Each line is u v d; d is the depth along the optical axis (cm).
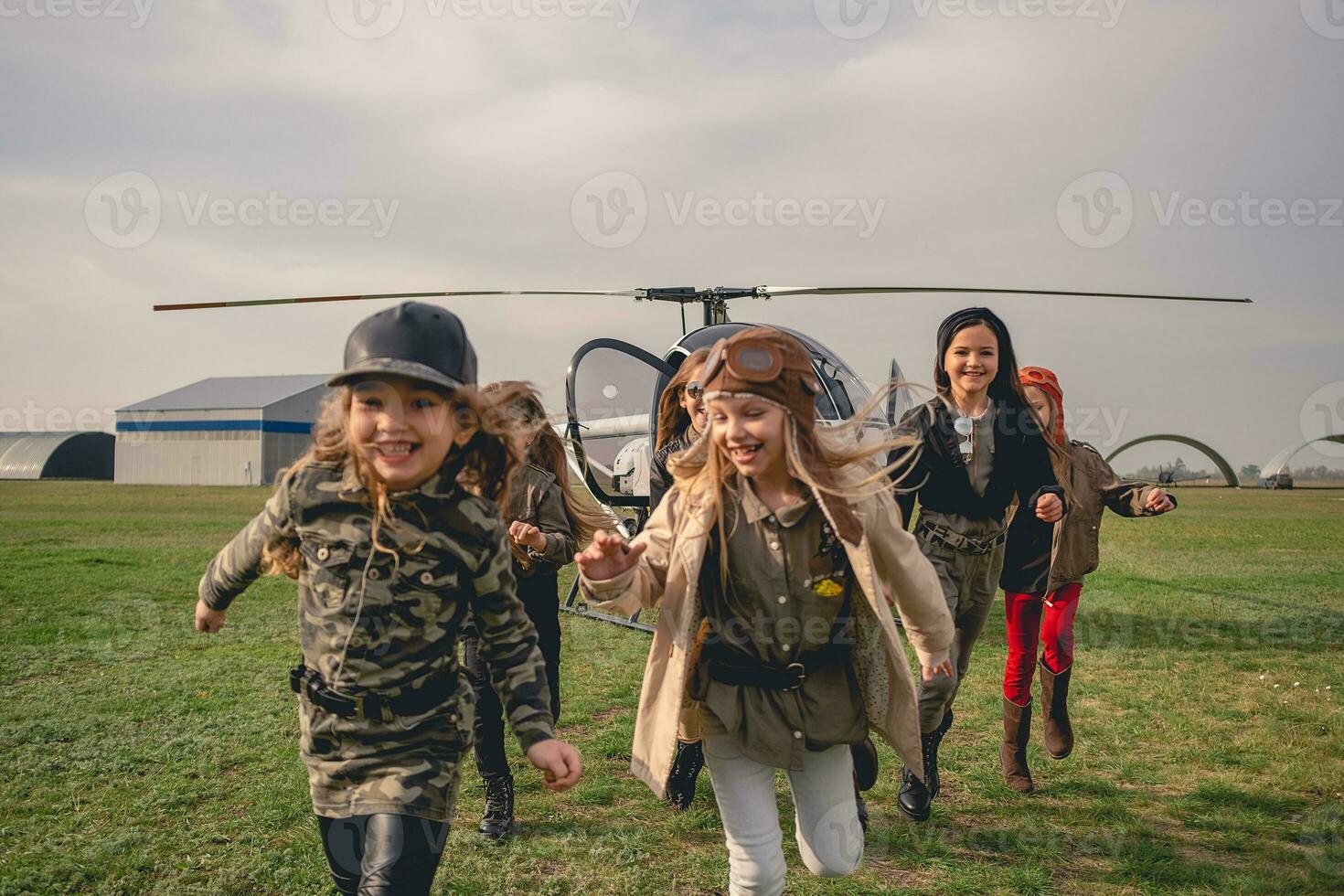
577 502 323
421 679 175
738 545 197
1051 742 372
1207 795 340
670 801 332
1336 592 864
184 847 288
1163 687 507
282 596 811
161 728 412
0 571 941
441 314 176
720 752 204
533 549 296
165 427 4534
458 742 181
